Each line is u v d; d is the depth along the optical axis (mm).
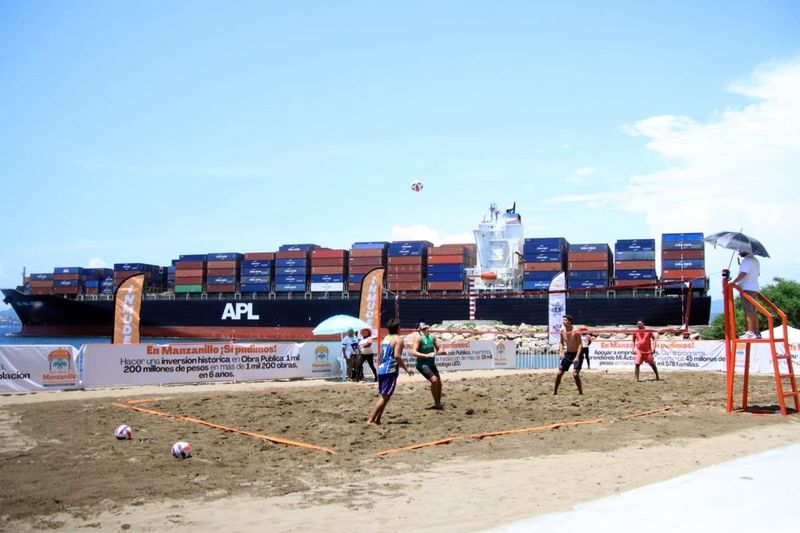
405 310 57781
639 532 4762
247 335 62062
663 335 43125
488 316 56312
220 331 63000
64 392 17188
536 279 54875
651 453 8461
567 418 11898
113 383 18625
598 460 8055
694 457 8141
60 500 6352
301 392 16953
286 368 21859
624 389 17531
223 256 64625
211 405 14016
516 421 11539
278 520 5594
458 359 26453
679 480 6477
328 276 60625
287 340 60688
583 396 15664
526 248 55469
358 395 16078
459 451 8805
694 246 51312
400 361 11477
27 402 14680
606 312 52531
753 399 15000
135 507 6113
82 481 7172
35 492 6684
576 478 7027
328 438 9953
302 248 64500
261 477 7352
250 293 63188
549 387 18188
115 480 7219
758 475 6691
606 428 10562
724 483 6324
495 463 7984
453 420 11812
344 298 59969
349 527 5352
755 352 25109
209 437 10008
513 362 28375
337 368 23078
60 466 7984
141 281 23250
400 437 10008
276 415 12453
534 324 55094
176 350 19703
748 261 12938
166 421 11609
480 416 12273
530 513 5625
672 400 14781
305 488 6801
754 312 12906
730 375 12688
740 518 5113
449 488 6688
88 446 9305
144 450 9008
